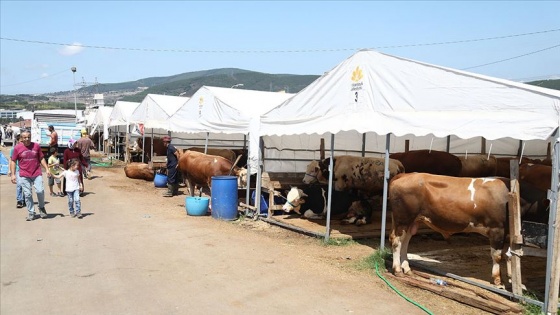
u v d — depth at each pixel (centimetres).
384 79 896
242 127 1360
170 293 680
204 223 1209
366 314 618
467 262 862
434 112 804
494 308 627
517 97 684
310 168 1273
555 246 603
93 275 757
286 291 699
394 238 775
